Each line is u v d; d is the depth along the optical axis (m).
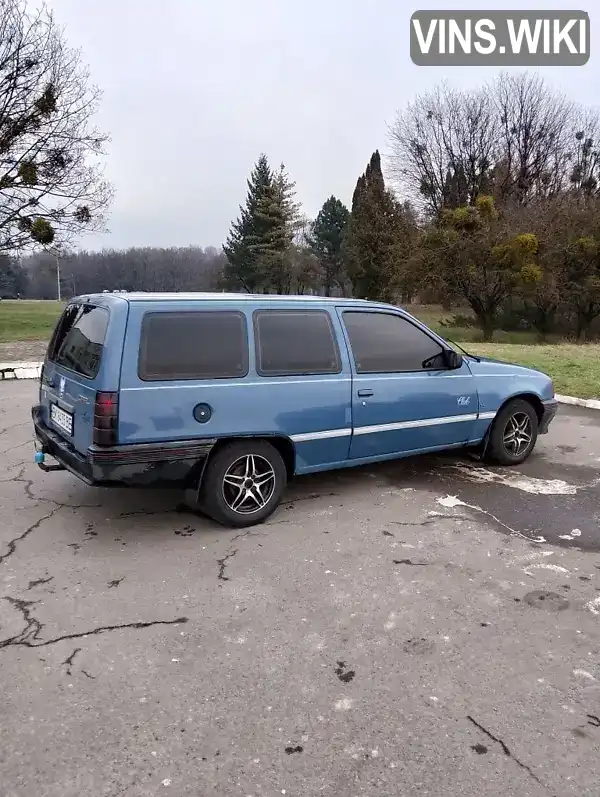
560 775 2.18
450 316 34.38
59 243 19.88
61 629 3.08
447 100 39.12
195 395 4.04
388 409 4.94
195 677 2.71
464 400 5.44
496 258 25.66
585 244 25.30
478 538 4.26
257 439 4.38
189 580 3.62
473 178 39.31
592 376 10.85
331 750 2.29
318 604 3.35
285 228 53.16
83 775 2.16
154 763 2.22
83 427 3.98
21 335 19.17
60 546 4.07
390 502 4.96
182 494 5.08
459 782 2.14
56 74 18.53
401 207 40.72
